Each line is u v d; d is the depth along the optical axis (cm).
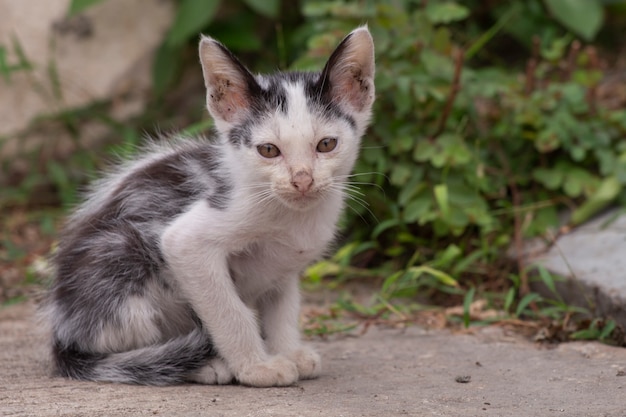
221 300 496
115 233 529
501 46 1098
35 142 1008
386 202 810
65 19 997
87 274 528
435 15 831
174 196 528
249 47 1018
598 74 849
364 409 443
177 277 498
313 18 970
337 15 818
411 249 824
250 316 506
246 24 1034
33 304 680
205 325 503
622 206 808
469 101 820
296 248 523
